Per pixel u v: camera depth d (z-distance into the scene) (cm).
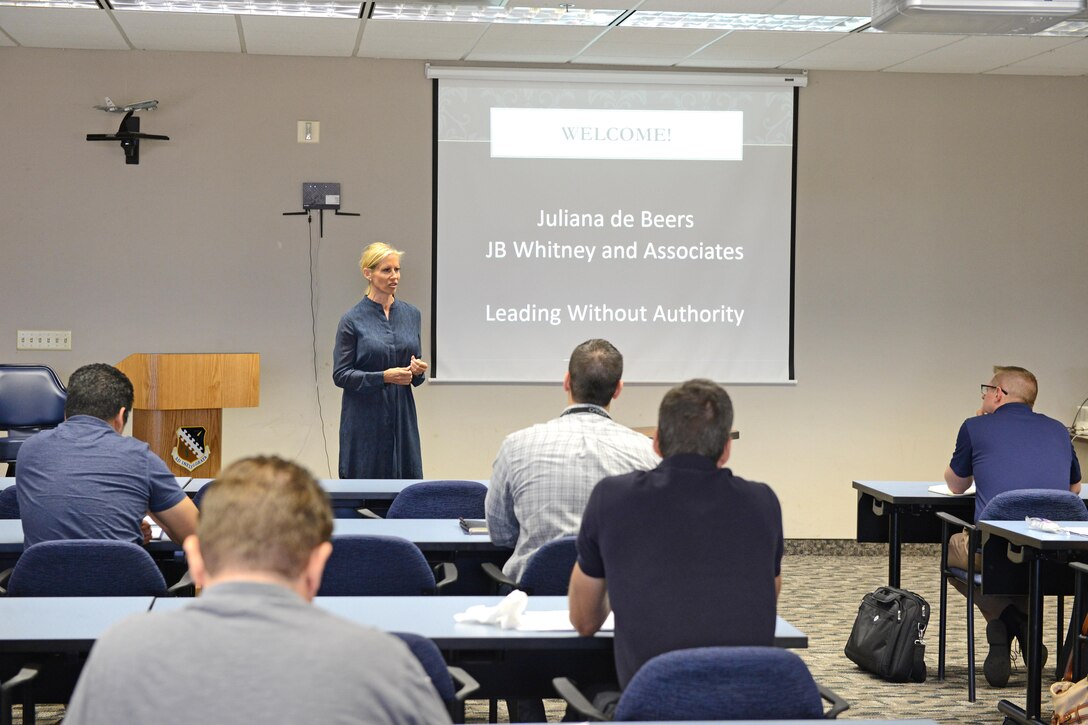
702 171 713
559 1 555
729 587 221
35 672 230
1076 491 464
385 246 546
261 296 686
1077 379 734
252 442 690
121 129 660
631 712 191
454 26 608
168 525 332
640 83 708
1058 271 737
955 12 401
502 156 702
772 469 724
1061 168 734
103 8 574
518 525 316
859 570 682
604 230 709
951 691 434
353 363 537
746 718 192
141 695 126
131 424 627
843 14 577
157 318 678
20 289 665
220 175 680
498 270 705
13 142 662
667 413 233
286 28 614
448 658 270
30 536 318
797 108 716
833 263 724
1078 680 354
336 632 132
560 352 710
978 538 434
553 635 244
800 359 725
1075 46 645
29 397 600
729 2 555
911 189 726
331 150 688
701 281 716
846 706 215
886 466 731
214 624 131
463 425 706
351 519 429
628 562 223
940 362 732
